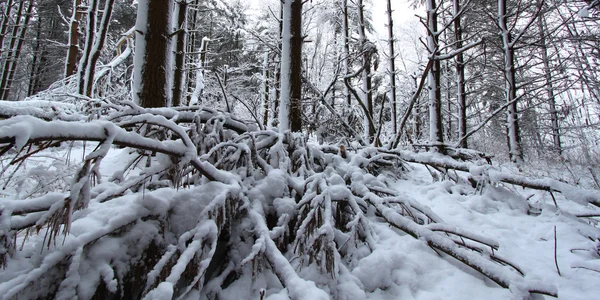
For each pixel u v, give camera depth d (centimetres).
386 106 1381
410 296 181
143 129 259
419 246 226
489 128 1373
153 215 174
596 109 890
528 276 180
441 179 488
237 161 261
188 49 1433
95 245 150
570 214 320
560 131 1137
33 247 147
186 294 158
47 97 468
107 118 242
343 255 226
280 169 267
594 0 630
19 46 1509
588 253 242
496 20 762
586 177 527
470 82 1170
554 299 185
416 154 490
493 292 180
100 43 669
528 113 1103
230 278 190
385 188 309
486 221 312
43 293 130
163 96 425
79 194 137
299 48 500
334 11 1479
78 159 348
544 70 893
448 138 1661
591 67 740
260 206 222
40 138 121
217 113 321
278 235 204
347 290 176
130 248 160
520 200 358
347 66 931
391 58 1105
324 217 219
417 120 1388
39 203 148
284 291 162
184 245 163
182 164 182
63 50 1711
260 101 1493
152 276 147
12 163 128
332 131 627
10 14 1466
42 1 1645
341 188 257
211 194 196
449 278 196
